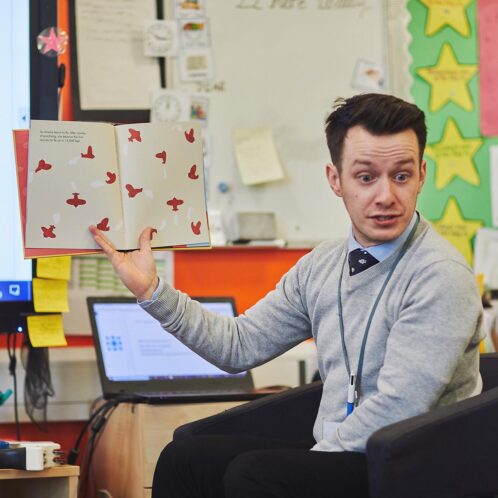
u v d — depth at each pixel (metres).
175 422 2.81
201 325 2.32
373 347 2.06
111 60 3.72
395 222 2.04
